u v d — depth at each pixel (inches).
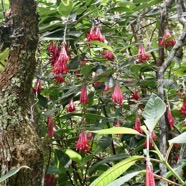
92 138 95.6
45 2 92.4
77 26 92.1
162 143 61.3
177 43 68.8
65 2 73.3
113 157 72.9
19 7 56.8
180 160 56.7
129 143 90.0
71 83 94.6
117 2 98.6
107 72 79.6
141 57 86.6
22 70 56.4
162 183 49.8
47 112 79.4
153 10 89.8
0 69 59.9
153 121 39.8
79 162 78.5
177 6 73.1
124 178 35.9
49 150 76.3
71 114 85.9
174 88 94.5
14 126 54.0
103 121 89.9
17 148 52.6
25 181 51.9
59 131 81.5
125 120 96.7
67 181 89.4
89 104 94.4
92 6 86.1
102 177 36.5
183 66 89.6
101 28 89.8
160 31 86.7
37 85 82.3
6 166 51.7
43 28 79.6
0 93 55.4
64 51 75.9
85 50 90.9
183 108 85.1
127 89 99.3
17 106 55.4
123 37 103.8
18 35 56.4
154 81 86.4
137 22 94.9
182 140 39.9
